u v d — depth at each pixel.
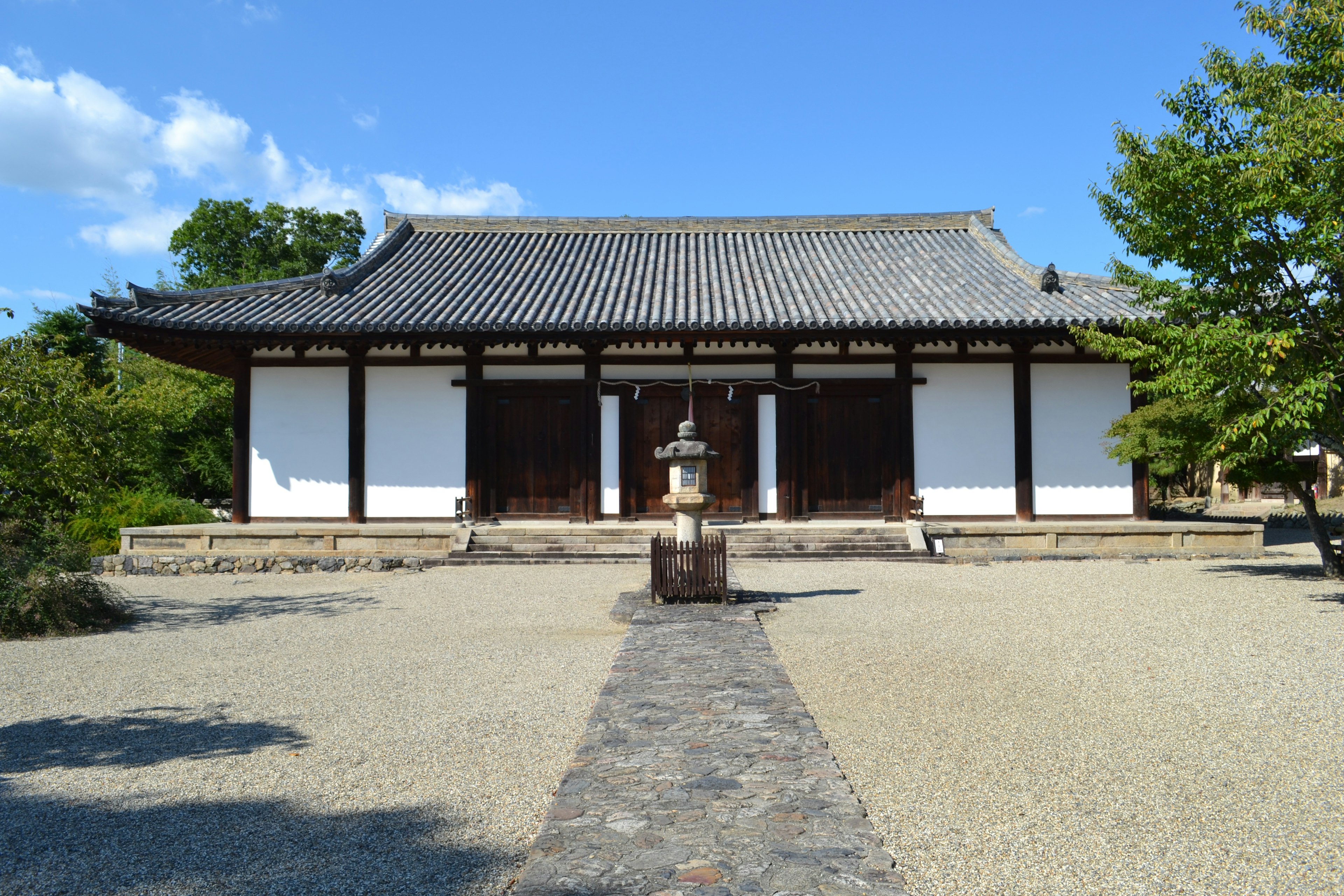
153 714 6.34
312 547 16.42
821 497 18.22
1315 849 3.83
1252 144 9.84
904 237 24.02
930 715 5.95
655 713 5.70
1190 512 26.83
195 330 16.34
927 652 7.93
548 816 4.01
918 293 18.94
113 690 7.06
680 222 24.66
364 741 5.59
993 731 5.58
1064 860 3.75
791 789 4.34
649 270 21.36
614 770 4.62
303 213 41.25
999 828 4.08
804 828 3.85
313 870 3.76
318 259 41.38
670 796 4.23
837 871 3.43
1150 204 10.21
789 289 19.55
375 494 18.16
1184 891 3.47
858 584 12.62
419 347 17.89
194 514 20.33
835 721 5.81
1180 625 9.09
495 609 11.12
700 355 18.31
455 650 8.52
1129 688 6.61
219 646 8.91
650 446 18.39
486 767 5.05
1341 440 10.30
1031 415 17.97
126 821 4.32
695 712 5.73
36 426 12.55
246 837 4.12
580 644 8.68
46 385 13.20
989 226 24.42
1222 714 5.88
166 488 26.36
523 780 4.82
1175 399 12.89
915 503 17.48
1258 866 3.68
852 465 18.23
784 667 7.09
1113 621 9.45
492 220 24.80
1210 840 3.94
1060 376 17.98
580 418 18.27
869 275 20.58
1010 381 18.02
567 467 18.39
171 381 28.16
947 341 17.19
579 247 23.55
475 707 6.37
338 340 16.92
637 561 15.72
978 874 3.63
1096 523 16.66
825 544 16.12
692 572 10.44
